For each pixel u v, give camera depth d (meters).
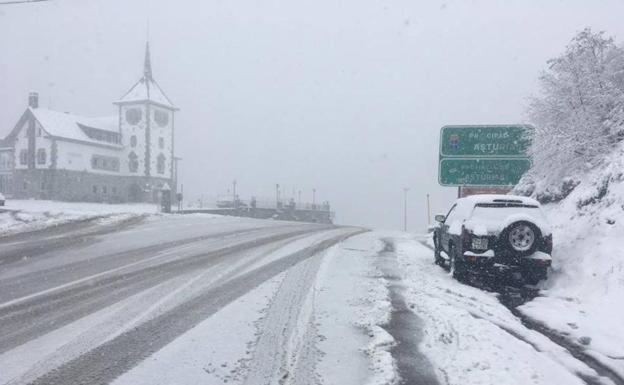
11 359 6.01
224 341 6.70
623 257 9.12
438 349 6.50
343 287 9.82
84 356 6.11
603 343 6.93
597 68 14.27
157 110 73.81
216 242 16.59
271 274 11.05
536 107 14.92
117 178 71.56
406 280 10.64
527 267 9.99
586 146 13.45
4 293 9.26
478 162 18.80
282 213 68.69
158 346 6.48
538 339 7.10
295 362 6.02
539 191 15.38
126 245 15.62
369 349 6.45
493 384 5.45
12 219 22.84
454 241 11.13
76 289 9.58
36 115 64.31
